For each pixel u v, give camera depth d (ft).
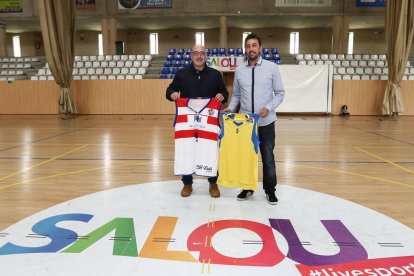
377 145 17.47
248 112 8.99
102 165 13.05
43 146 17.19
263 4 47.91
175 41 60.39
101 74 38.09
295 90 34.09
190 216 7.95
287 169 12.42
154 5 48.67
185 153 9.20
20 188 10.10
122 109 35.81
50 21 30.76
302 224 7.50
